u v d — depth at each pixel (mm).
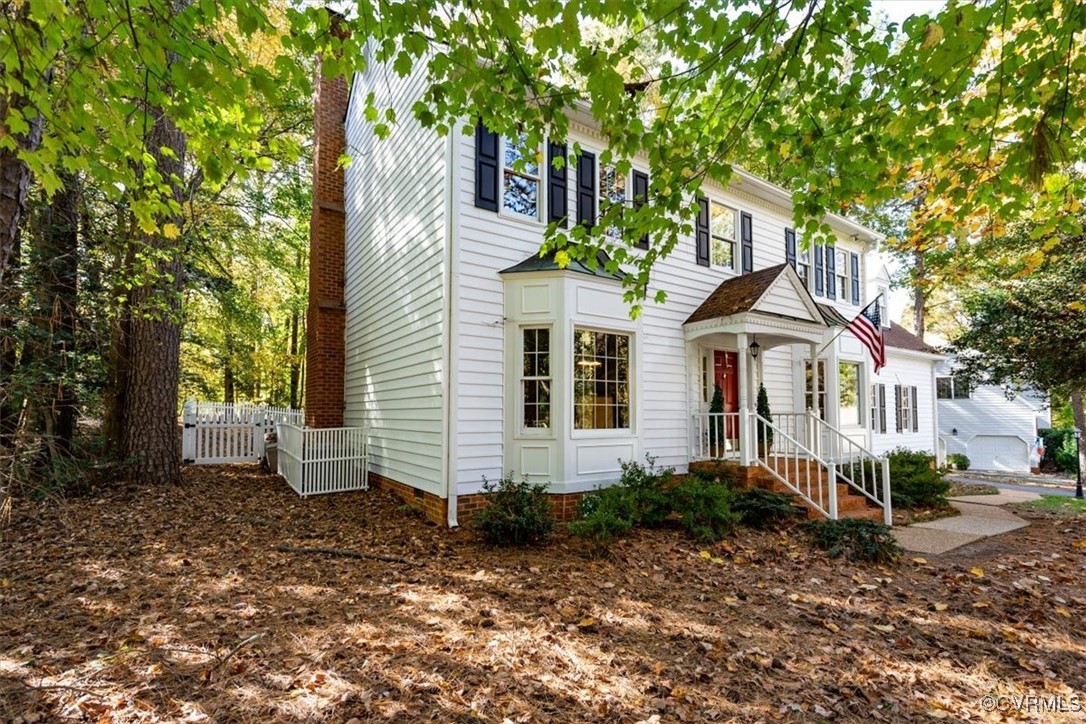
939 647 4055
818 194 4895
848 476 10547
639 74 4293
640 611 4590
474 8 3125
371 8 3156
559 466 7891
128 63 3148
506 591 4961
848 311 14211
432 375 7918
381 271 10250
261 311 19719
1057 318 12164
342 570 5496
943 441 20359
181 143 9430
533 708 3129
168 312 8922
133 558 5695
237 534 6805
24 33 2842
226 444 14047
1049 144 3660
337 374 12383
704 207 10938
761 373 11453
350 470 10055
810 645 4043
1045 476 19422
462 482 7559
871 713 3178
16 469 6367
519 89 3873
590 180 9164
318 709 3045
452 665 3582
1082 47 3711
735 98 4789
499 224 8203
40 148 3607
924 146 4469
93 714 2939
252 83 3309
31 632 3879
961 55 3590
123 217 8438
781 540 6957
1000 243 11891
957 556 6594
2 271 3443
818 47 3926
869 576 5684
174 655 3596
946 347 16969
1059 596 5121
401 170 9414
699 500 7211
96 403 9492
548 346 8133
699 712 3135
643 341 9383
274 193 15258
